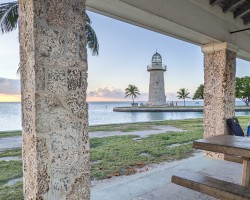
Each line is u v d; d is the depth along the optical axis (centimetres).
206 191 210
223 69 412
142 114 2484
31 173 167
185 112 2664
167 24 313
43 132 162
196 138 671
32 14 157
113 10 266
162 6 289
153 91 2995
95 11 268
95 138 664
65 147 174
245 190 199
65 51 174
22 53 175
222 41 407
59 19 171
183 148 530
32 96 161
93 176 338
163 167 371
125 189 273
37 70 158
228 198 195
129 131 841
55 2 168
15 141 642
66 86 175
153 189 273
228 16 414
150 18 290
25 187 178
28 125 169
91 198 247
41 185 161
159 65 2936
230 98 426
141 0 262
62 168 172
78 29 183
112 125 1052
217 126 421
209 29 374
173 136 713
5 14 605
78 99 183
